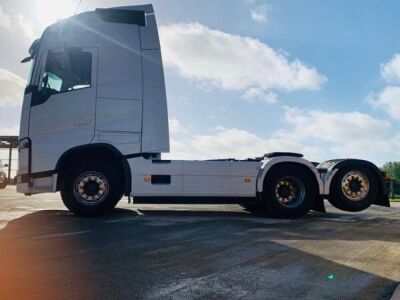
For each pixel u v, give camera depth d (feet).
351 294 11.73
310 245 18.31
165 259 15.34
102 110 26.30
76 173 26.43
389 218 29.43
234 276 13.26
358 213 33.27
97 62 26.53
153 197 27.58
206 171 28.17
